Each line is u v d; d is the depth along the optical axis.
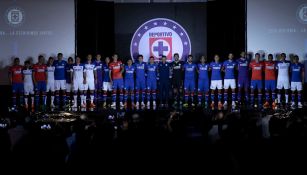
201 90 18.03
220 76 17.98
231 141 6.16
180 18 19.84
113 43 19.72
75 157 6.16
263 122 9.36
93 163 6.07
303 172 5.69
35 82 17.92
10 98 18.38
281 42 18.55
